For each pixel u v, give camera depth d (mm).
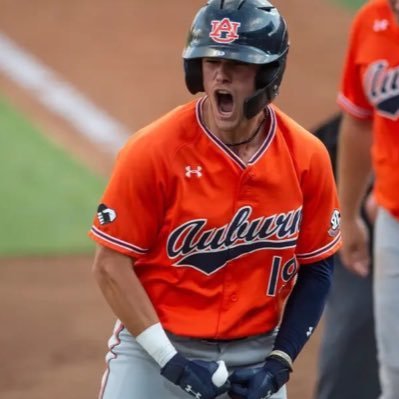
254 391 14102
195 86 13734
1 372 26484
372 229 21109
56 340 28391
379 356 19438
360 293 21219
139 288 14016
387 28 18281
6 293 31234
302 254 14742
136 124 45719
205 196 13742
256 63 13047
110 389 14914
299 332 14672
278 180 13938
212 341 14492
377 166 18781
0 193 37812
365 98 19234
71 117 45375
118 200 13680
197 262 14055
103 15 56438
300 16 58812
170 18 57000
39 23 55031
